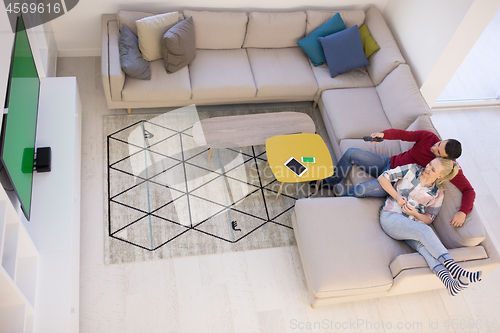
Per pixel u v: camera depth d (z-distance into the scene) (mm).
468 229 2879
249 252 3254
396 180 3166
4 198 2020
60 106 3254
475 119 4523
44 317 2338
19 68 2527
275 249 3297
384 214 3104
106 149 3639
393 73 3922
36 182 2807
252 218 3428
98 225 3227
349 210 3119
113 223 3246
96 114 3867
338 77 4082
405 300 3184
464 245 2895
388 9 4422
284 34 4160
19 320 2062
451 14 3576
